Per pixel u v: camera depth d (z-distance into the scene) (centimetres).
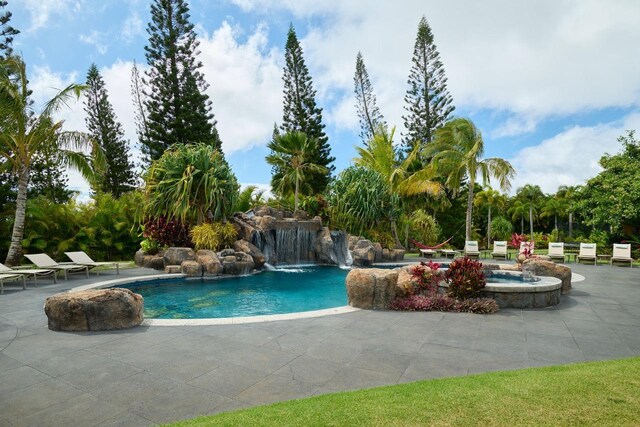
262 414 270
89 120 2905
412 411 269
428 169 2198
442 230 2933
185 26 2588
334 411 271
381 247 1773
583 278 1125
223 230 1445
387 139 2583
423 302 668
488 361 409
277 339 489
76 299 537
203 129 2595
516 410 268
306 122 3059
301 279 1234
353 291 684
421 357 421
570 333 524
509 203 4866
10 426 272
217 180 1500
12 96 1173
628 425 246
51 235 1609
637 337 507
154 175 1545
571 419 255
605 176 1952
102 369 385
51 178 2569
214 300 904
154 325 563
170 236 1409
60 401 312
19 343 475
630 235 1891
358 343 473
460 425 248
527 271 902
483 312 645
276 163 2042
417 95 3059
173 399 315
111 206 1798
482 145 2002
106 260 1717
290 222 1655
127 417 285
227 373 373
